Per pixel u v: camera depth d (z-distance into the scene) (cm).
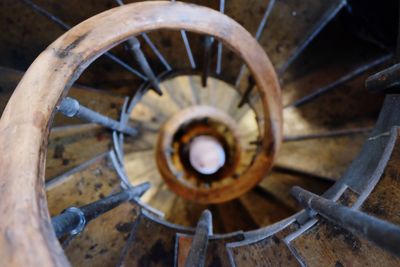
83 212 196
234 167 612
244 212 509
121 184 328
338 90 443
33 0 349
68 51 174
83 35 187
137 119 586
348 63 436
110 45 200
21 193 117
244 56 330
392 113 243
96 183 326
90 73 391
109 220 304
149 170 588
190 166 682
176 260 286
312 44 446
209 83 630
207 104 637
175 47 415
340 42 439
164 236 303
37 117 143
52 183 317
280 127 401
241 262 252
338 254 217
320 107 453
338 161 443
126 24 213
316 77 449
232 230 502
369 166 240
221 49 427
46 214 121
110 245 291
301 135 462
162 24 244
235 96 641
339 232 222
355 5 409
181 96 621
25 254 101
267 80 363
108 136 355
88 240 289
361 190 234
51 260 105
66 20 353
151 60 414
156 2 248
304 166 459
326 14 411
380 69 419
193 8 269
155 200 568
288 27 420
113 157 341
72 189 320
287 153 473
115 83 397
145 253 293
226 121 599
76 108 238
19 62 349
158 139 579
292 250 226
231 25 298
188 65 432
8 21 350
